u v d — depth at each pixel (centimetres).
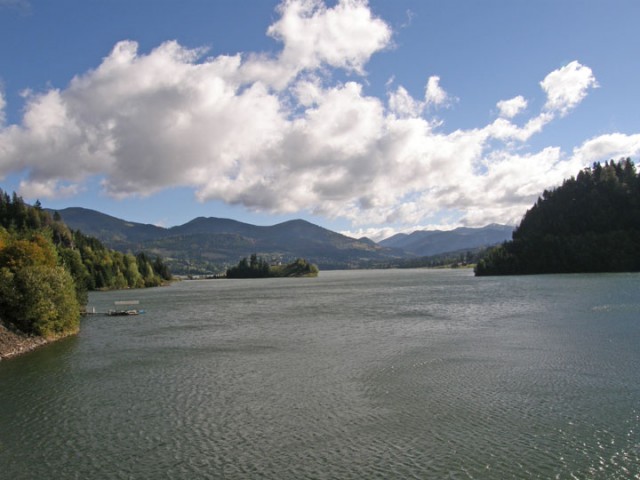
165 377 4712
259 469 2669
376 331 7200
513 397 3734
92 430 3300
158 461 2798
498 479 2488
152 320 9788
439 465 2652
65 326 7850
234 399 3922
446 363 4903
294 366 5034
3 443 3106
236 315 10362
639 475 2494
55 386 4453
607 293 11481
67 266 11194
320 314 9956
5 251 8944
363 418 3397
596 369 4453
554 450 2789
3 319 6600
